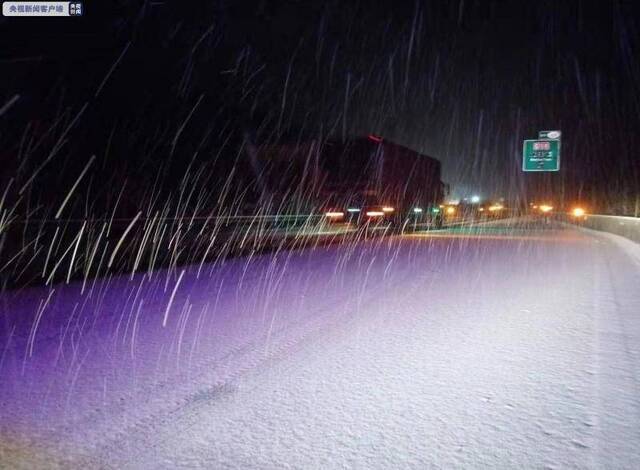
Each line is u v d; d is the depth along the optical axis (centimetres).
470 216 5719
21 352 577
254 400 431
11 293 951
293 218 2803
